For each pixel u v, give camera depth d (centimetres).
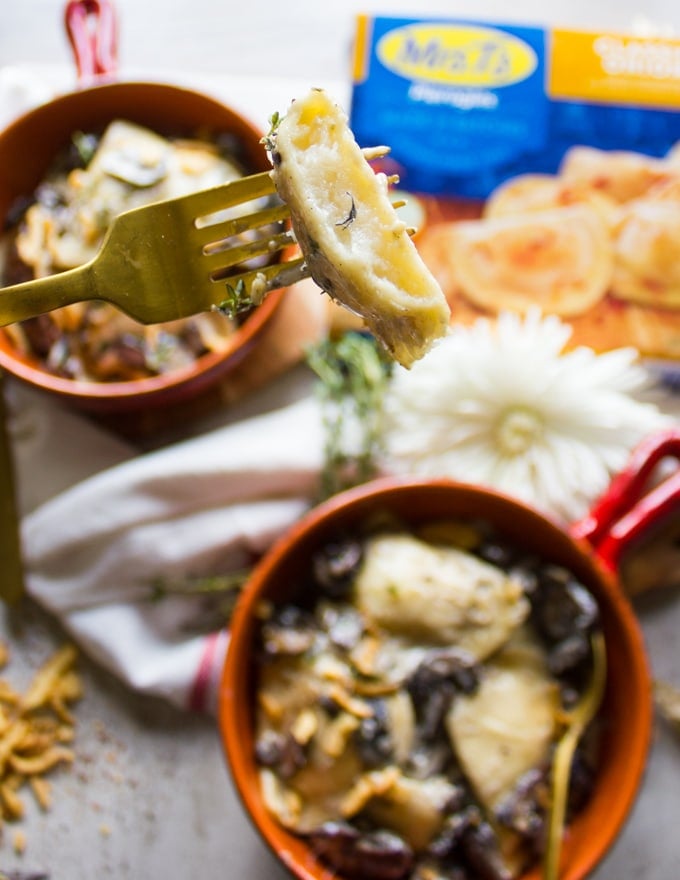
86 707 57
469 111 58
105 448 59
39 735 57
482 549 54
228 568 58
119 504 57
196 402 59
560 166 58
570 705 52
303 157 38
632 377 56
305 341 59
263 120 61
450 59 59
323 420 56
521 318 57
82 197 57
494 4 63
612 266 57
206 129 58
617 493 53
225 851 56
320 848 50
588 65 59
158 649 57
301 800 51
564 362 55
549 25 59
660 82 59
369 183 38
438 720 51
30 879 55
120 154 57
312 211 38
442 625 52
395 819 50
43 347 56
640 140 58
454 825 50
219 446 57
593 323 57
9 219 58
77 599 57
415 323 38
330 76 62
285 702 51
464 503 53
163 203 40
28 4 63
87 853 56
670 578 57
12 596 57
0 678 58
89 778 56
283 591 53
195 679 56
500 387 55
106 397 54
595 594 52
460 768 51
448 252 58
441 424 56
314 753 50
